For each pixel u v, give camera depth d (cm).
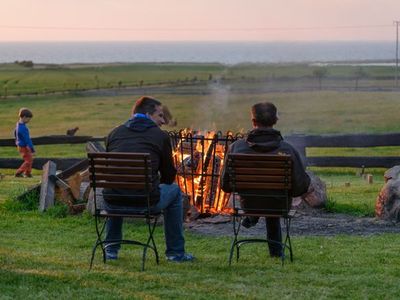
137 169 874
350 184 2108
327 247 1055
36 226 1213
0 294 754
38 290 775
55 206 1330
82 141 2969
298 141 2430
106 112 6794
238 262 949
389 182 1289
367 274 884
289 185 898
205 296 766
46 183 1363
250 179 902
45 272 854
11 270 862
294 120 5788
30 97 8544
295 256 988
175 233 950
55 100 8206
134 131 914
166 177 929
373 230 1194
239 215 920
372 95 7606
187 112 6688
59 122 6078
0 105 7731
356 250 1034
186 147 1322
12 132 5534
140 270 886
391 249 1042
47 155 3762
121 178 880
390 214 1263
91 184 892
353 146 2584
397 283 832
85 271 868
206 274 869
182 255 953
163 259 962
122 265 914
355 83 10162
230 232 1166
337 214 1342
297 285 821
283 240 1107
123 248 1049
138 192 892
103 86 10394
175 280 831
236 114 6481
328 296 776
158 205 909
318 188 1366
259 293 782
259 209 919
